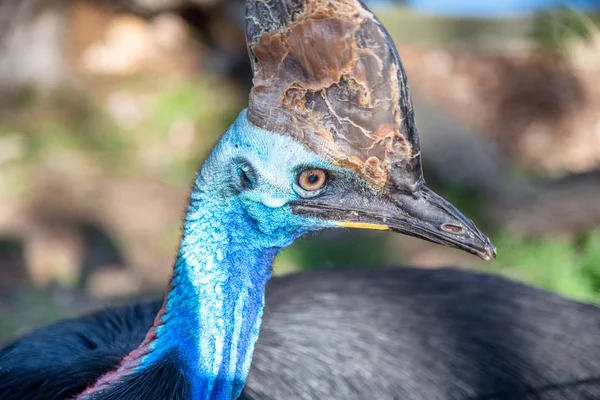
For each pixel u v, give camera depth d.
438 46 23.48
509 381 7.06
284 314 7.14
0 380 6.23
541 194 15.62
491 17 24.03
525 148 19.80
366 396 6.61
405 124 5.04
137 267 14.42
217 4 23.00
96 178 17.31
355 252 14.14
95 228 15.60
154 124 19.72
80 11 23.55
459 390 6.88
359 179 5.21
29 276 14.06
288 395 6.40
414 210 5.18
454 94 21.78
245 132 5.31
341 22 5.00
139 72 22.17
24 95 20.61
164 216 16.05
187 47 23.38
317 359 6.69
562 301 8.01
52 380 6.07
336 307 7.32
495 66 22.47
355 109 5.02
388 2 25.56
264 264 5.70
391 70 4.98
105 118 19.97
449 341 7.20
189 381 5.49
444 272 8.20
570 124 20.58
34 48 20.86
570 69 21.98
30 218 15.80
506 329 7.45
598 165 18.23
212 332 5.54
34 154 18.19
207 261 5.53
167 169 17.86
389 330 7.13
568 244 13.87
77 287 13.74
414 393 6.74
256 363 6.51
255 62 5.23
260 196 5.38
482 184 16.53
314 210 5.36
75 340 6.77
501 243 14.14
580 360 7.32
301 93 5.11
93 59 22.62
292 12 5.10
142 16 24.12
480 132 20.02
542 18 23.09
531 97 21.39
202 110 20.30
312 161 5.17
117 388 5.43
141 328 6.90
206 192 5.49
